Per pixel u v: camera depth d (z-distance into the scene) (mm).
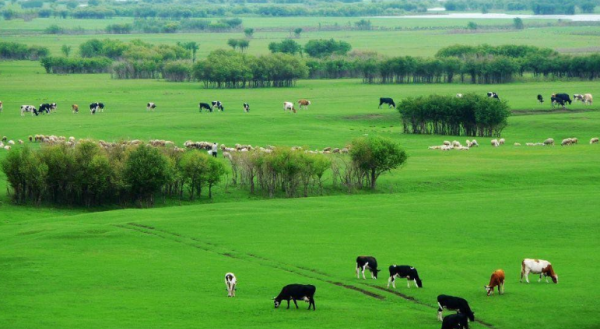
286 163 119500
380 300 61344
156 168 114125
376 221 92812
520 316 56438
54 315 57125
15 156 113750
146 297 62469
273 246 81062
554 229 86375
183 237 85625
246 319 56156
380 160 121562
